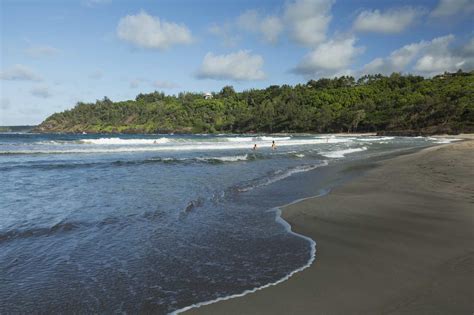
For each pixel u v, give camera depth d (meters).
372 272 5.38
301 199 11.04
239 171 18.02
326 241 6.95
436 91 122.94
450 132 90.50
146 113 179.00
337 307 4.34
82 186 13.24
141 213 9.24
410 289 4.76
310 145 47.47
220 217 8.90
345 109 134.00
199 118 165.00
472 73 147.88
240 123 151.25
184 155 28.17
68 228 7.88
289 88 179.50
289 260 5.97
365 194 11.63
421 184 13.11
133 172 17.38
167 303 4.54
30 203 10.27
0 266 5.79
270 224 8.23
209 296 4.71
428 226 7.81
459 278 5.06
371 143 54.19
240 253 6.35
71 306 4.51
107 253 6.39
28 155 27.34
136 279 5.28
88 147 37.22
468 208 9.41
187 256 6.22
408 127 105.25
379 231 7.52
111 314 4.30
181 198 11.12
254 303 4.49
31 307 4.49
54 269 5.68
